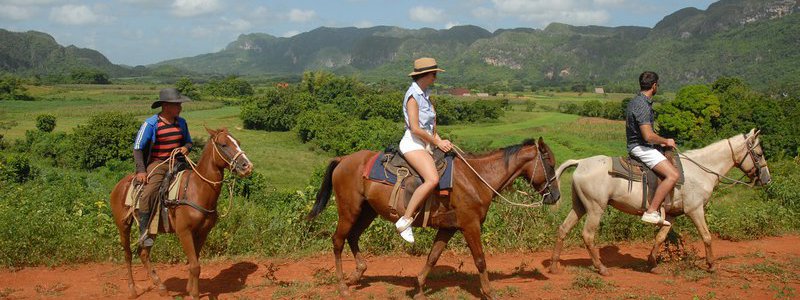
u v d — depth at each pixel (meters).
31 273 8.11
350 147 54.94
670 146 7.17
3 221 8.76
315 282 7.33
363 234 9.18
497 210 9.81
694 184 7.62
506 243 9.41
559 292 6.84
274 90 75.25
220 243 9.11
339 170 6.72
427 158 6.10
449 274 7.68
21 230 8.58
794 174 17.88
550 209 10.13
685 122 56.25
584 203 7.73
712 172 7.81
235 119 83.31
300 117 66.19
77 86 183.50
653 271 7.84
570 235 9.91
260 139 63.97
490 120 89.44
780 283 7.13
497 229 9.59
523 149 6.58
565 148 59.53
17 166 30.92
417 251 9.09
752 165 8.01
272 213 10.70
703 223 7.69
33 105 106.12
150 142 6.71
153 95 143.12
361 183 6.51
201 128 71.50
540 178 6.64
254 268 8.27
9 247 8.34
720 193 15.77
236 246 9.16
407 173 6.23
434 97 87.12
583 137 69.12
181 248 8.59
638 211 7.61
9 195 11.68
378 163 6.44
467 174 6.34
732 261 8.32
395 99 82.12
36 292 7.09
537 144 6.63
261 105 72.62
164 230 6.54
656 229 10.00
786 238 10.31
